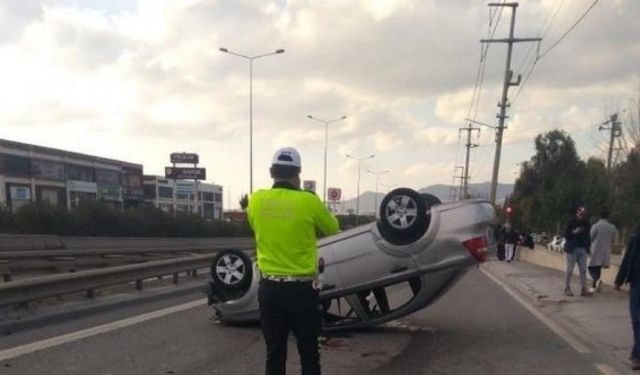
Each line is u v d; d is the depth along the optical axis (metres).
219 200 109.25
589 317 11.09
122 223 39.94
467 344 8.93
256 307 9.48
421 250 8.67
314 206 5.29
